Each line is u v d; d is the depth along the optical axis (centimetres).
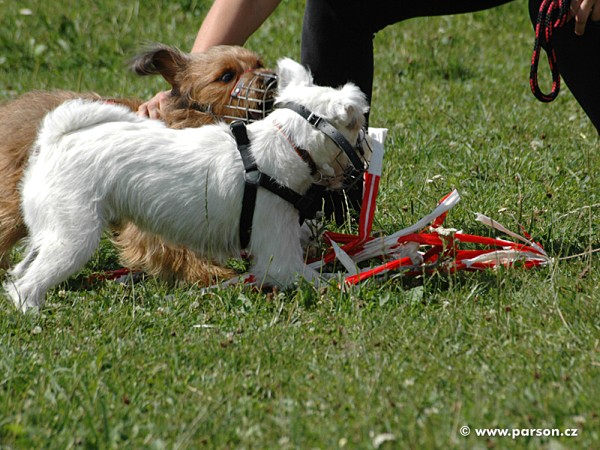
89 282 705
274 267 648
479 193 848
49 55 1480
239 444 445
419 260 679
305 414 468
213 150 645
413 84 1333
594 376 489
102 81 1340
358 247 713
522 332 558
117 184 636
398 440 430
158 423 465
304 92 635
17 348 559
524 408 455
